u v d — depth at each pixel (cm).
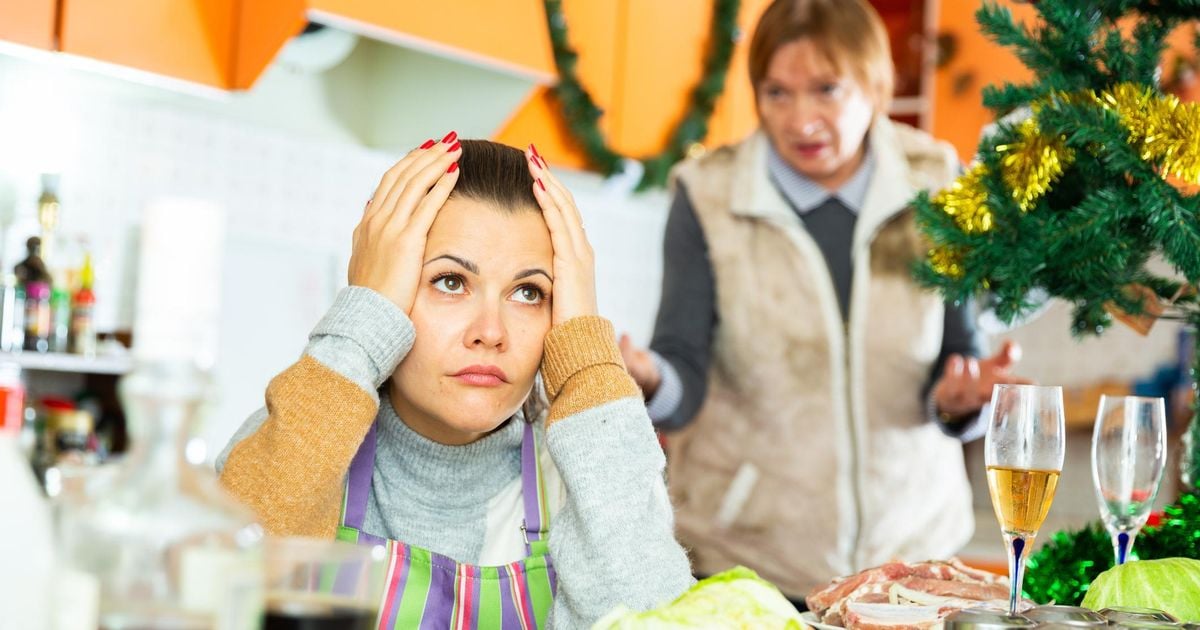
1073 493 445
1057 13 135
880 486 224
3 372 269
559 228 105
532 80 309
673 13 355
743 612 57
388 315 99
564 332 104
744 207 223
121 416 294
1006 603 101
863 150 224
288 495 94
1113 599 90
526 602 103
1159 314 143
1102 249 130
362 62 353
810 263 221
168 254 46
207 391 48
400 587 99
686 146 355
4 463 46
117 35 255
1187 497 124
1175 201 123
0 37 241
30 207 294
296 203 345
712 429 232
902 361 222
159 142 316
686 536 234
